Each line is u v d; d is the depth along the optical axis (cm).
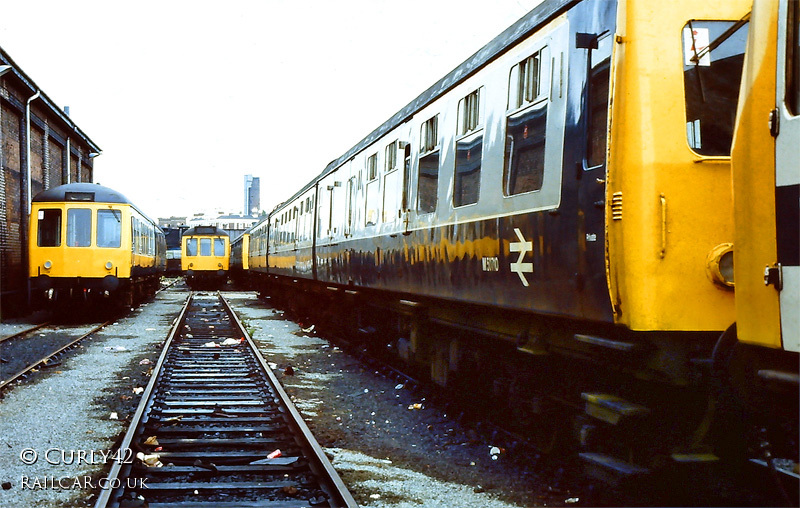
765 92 298
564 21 471
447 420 684
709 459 374
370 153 1034
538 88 506
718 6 396
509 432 607
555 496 464
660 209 379
